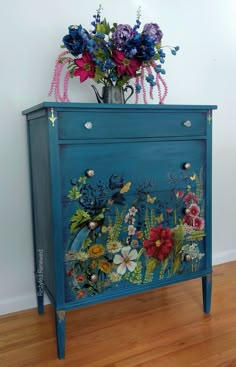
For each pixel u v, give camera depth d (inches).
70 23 72.4
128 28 61.4
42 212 62.6
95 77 63.4
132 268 61.3
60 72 69.0
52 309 73.9
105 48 62.2
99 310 72.7
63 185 54.1
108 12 76.2
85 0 73.5
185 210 64.9
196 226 66.8
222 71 92.0
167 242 64.1
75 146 54.1
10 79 68.3
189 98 88.4
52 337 63.3
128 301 76.5
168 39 83.7
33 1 68.6
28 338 63.0
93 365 54.9
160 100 74.4
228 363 54.6
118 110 56.5
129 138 58.2
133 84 80.0
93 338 62.3
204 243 68.2
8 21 67.0
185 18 85.2
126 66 62.4
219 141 93.8
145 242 61.8
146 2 80.0
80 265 56.9
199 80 89.0
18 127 70.0
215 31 89.6
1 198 70.2
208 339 61.1
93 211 56.7
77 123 53.7
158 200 62.2
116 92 64.6
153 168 61.1
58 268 55.2
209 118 65.5
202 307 72.7
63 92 72.6
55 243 54.5
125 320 68.4
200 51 88.2
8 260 72.1
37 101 71.0
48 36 70.6
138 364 54.9
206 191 67.1
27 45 69.0
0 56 67.1
